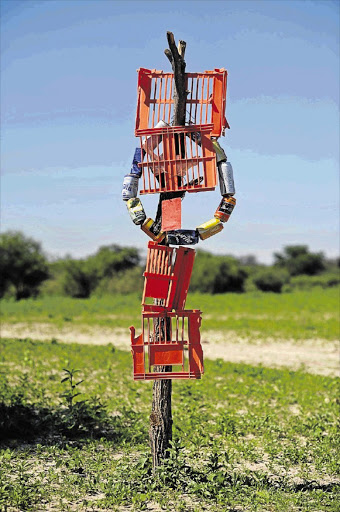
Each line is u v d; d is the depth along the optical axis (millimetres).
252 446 8812
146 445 8648
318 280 59000
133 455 8344
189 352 6406
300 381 14172
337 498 6723
